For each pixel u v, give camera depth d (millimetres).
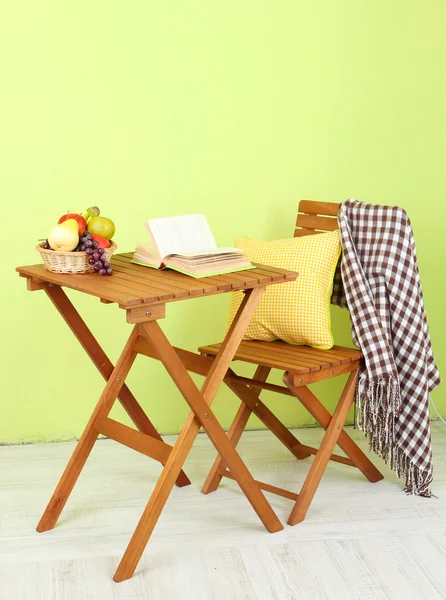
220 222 3107
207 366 2551
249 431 3250
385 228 2611
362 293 2586
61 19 2844
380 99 3139
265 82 3041
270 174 3109
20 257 2967
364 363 2596
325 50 3062
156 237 2324
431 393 3385
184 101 2988
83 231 2309
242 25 2986
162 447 2361
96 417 2447
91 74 2898
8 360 3031
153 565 2223
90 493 2660
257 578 2162
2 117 2859
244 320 2273
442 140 3217
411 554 2287
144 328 2082
